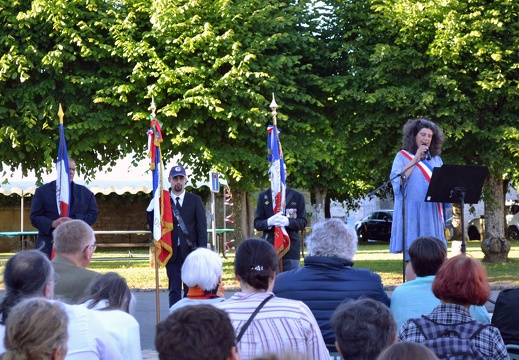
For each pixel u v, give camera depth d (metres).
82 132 15.76
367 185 36.53
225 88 16.00
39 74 16.22
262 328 4.16
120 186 23.34
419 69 16.70
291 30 16.78
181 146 16.41
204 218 10.17
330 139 17.30
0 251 31.11
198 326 2.65
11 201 31.41
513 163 17.06
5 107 15.84
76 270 5.56
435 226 8.71
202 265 5.39
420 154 8.44
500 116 16.80
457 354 4.06
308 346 4.21
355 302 3.65
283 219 9.88
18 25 15.70
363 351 3.47
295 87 16.33
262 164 16.08
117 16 16.12
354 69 16.58
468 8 16.80
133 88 15.83
